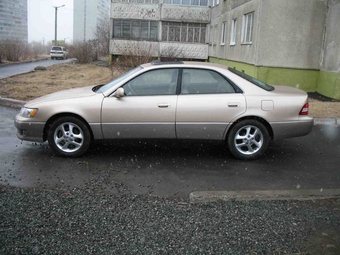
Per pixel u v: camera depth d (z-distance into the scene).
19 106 10.45
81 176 4.92
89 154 5.93
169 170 5.26
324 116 9.05
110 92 5.64
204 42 29.56
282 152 6.33
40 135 5.67
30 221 3.47
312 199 4.14
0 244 3.05
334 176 5.13
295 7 13.73
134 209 3.82
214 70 5.73
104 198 4.11
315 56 13.95
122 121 5.57
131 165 5.45
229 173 5.19
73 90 6.25
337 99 12.20
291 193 4.24
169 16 28.98
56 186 4.52
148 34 29.61
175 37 29.47
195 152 6.20
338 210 3.86
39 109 5.58
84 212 3.70
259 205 3.97
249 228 3.44
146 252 3.01
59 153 5.71
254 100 5.62
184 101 5.57
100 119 5.57
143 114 5.55
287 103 5.68
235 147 5.74
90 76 19.42
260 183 4.81
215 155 6.05
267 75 14.37
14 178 4.76
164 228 3.40
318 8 13.63
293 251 3.08
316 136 7.55
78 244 3.09
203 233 3.33
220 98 5.59
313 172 5.29
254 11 15.27
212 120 5.60
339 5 12.48
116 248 3.05
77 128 5.68
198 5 28.67
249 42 16.27
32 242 3.10
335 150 6.50
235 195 4.16
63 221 3.49
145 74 5.71
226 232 3.35
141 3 29.03
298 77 14.20
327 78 13.03
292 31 13.90
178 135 5.66
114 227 3.40
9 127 7.70
